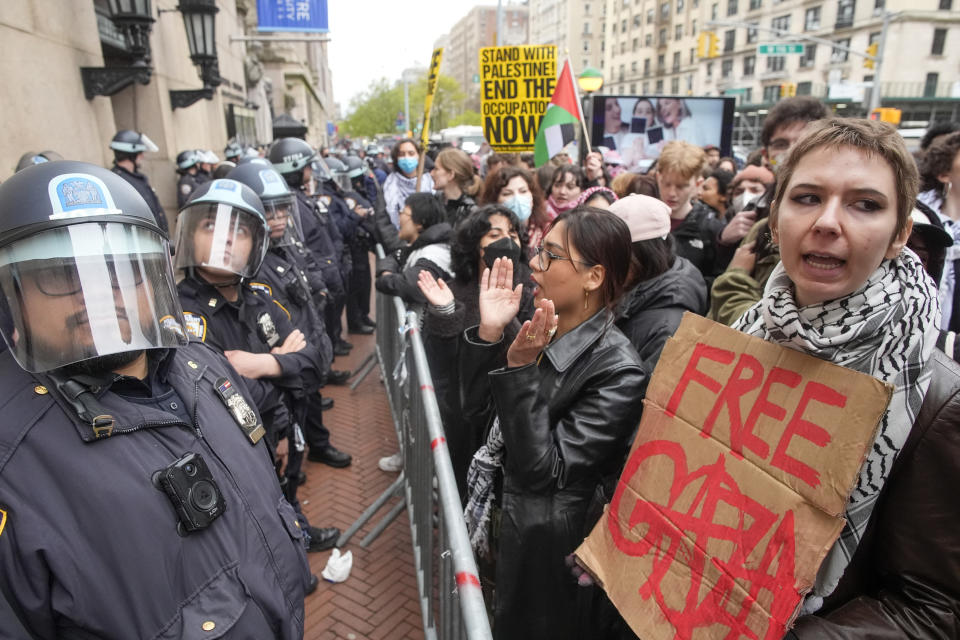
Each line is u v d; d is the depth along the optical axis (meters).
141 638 0.98
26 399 1.00
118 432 1.03
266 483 1.29
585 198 3.13
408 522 3.31
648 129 8.74
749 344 1.13
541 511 1.47
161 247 1.19
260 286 2.52
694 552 1.12
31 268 0.99
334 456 3.88
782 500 1.00
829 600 1.07
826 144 0.95
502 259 1.79
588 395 1.51
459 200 4.58
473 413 1.86
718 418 1.15
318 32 9.79
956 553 0.93
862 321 0.95
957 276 2.11
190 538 1.06
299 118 24.06
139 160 5.21
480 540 1.76
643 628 1.16
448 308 2.29
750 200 3.27
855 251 0.92
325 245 4.82
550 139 5.01
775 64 45.78
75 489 0.95
